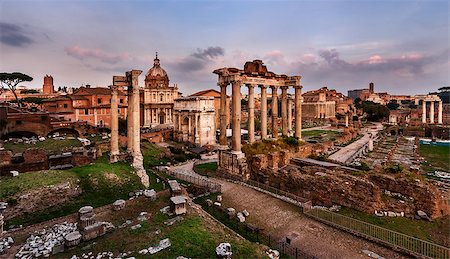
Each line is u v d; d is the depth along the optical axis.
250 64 43.97
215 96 111.75
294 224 24.64
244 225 24.23
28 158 33.75
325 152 59.97
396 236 21.58
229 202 29.64
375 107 153.38
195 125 80.06
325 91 167.12
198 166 50.16
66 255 16.36
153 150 62.62
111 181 29.72
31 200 23.84
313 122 139.38
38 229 19.83
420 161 55.41
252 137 44.03
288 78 48.47
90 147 48.53
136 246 17.16
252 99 43.66
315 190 30.36
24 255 16.39
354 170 34.09
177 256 16.14
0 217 18.66
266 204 28.92
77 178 28.47
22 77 93.81
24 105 97.69
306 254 19.52
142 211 22.38
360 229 22.81
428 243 18.83
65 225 20.45
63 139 55.62
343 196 28.16
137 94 36.47
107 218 21.25
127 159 37.31
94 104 95.75
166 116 104.31
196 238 18.12
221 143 41.69
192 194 31.61
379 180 29.20
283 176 33.81
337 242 21.55
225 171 40.19
